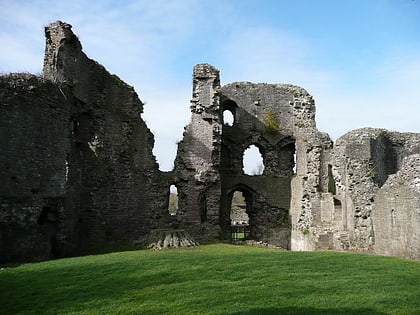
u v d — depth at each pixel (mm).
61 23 21141
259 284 12086
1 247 15289
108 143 25109
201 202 29469
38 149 17109
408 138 27297
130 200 26250
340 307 9914
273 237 33719
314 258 16688
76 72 22062
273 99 36000
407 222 18531
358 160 24750
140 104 27750
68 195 19312
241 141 35312
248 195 35656
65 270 13758
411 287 11914
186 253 18562
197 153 29547
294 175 33969
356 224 24125
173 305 10008
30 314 9477
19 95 16406
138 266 14477
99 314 9398
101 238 23859
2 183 15500
